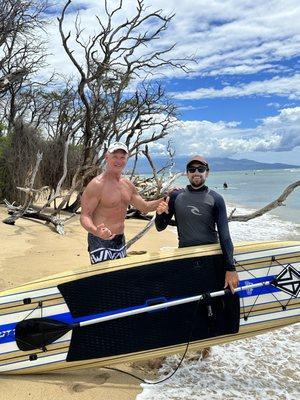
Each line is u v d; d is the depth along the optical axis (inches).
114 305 165.0
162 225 179.0
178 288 168.7
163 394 147.8
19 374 158.2
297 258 180.7
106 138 672.4
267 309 175.5
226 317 171.6
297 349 190.4
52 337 159.5
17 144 665.6
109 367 166.4
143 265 169.6
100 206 166.7
